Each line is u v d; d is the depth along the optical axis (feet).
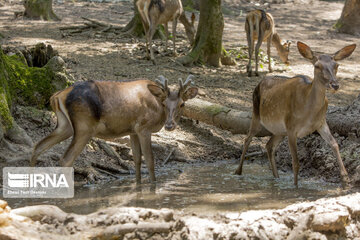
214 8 61.16
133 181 32.01
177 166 36.76
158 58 63.00
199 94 48.34
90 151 34.60
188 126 42.91
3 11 99.76
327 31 94.58
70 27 78.48
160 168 35.91
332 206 22.62
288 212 22.18
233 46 73.92
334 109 36.86
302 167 34.99
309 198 27.53
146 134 30.09
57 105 28.25
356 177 30.48
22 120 35.19
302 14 119.03
